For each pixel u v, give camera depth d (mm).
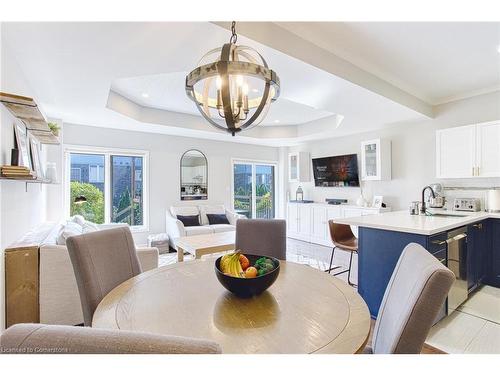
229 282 1220
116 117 4211
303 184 6832
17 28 1839
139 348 479
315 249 5332
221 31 1898
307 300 1244
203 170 6113
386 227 2361
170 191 5652
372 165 4941
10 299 2057
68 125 4590
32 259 2121
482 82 3494
